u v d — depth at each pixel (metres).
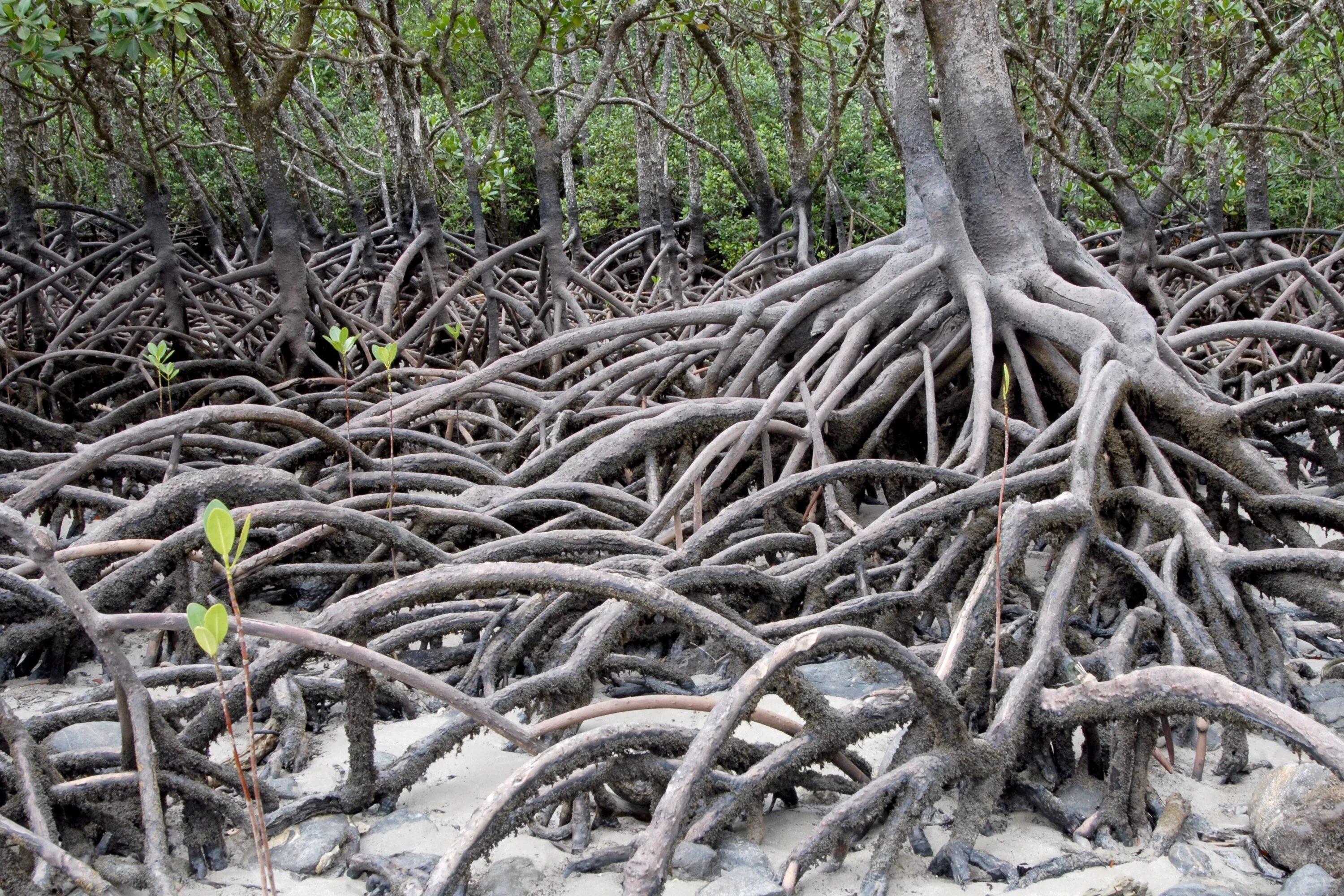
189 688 3.81
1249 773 3.22
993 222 6.24
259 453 5.77
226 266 12.41
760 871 2.65
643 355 6.58
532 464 5.61
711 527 4.08
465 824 3.01
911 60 6.06
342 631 2.93
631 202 18.33
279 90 7.97
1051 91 9.02
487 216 18.47
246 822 2.86
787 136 12.52
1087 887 2.66
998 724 2.90
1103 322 5.52
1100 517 4.32
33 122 10.36
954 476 4.64
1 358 9.16
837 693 3.90
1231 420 4.89
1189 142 8.16
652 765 2.81
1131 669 3.43
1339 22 8.26
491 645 3.87
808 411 5.34
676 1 9.54
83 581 4.09
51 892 2.53
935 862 2.72
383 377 7.63
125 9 5.70
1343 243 10.48
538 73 18.34
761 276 13.12
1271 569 3.64
